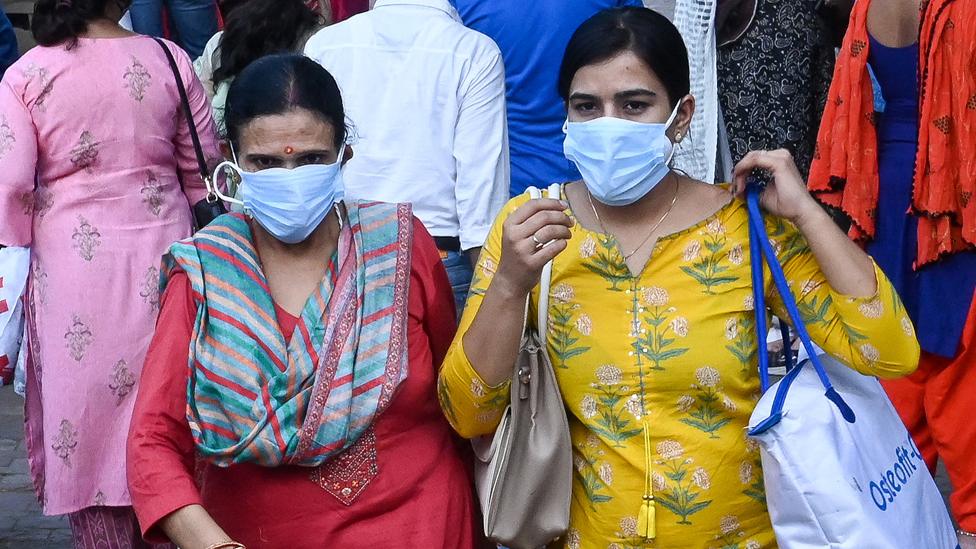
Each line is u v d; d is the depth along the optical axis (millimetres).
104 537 5102
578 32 3385
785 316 3408
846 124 5105
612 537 3375
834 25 5988
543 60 5629
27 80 4832
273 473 3330
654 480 3312
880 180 5145
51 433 4961
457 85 5117
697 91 5918
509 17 5594
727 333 3312
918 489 3318
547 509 3402
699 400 3328
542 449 3359
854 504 3117
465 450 3660
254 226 3463
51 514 4973
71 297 4910
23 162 4816
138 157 4973
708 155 5902
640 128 3277
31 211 4914
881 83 5125
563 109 5727
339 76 5125
